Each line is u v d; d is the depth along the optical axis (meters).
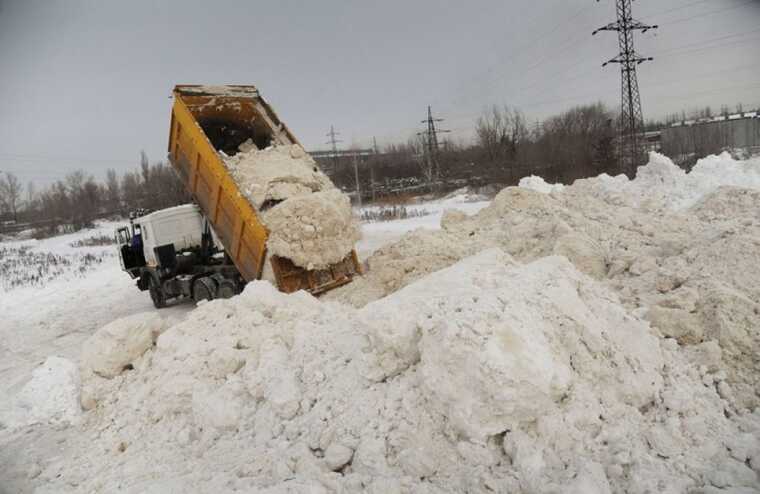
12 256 27.66
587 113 40.91
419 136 53.50
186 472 4.16
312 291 9.24
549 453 3.22
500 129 43.06
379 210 31.86
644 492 2.86
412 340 3.97
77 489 4.33
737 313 4.26
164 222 11.84
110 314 12.54
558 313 4.00
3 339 11.04
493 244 9.00
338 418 4.03
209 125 11.11
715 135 28.78
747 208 7.79
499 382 3.29
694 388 3.79
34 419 5.74
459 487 3.21
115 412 5.55
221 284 10.41
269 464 3.91
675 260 6.03
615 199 10.09
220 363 5.32
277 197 9.41
